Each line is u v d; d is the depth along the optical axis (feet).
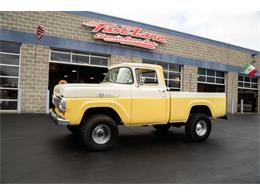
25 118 33.37
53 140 21.83
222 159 17.76
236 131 31.89
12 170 13.99
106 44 45.85
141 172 14.43
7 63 38.19
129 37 47.73
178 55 55.93
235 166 16.12
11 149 18.44
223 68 65.41
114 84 21.07
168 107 21.81
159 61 53.16
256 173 14.76
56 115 19.66
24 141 21.09
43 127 27.63
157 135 26.81
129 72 20.89
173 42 55.01
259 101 76.18
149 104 20.81
